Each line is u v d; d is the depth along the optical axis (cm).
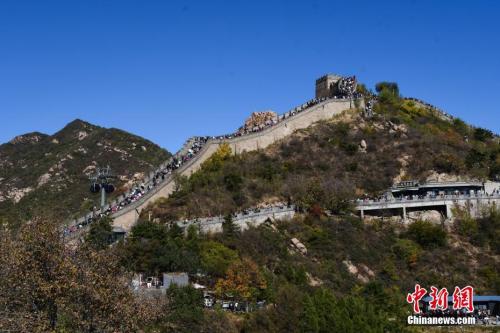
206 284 9731
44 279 6022
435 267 12412
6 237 6631
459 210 14162
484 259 12800
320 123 18025
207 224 11688
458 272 12319
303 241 12225
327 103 18462
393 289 11288
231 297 9344
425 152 16900
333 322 8600
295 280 10431
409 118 19388
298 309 8838
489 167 16800
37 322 5741
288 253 11562
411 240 13200
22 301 6000
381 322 9050
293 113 18125
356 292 10600
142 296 7919
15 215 16750
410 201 14138
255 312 8781
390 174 15900
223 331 8144
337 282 11075
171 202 13012
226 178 14075
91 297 6025
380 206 14062
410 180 15700
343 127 17850
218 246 10788
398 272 12131
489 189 15375
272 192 14075
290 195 13938
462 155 17338
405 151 16912
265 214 12638
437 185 15200
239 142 15938
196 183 13862
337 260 11906
